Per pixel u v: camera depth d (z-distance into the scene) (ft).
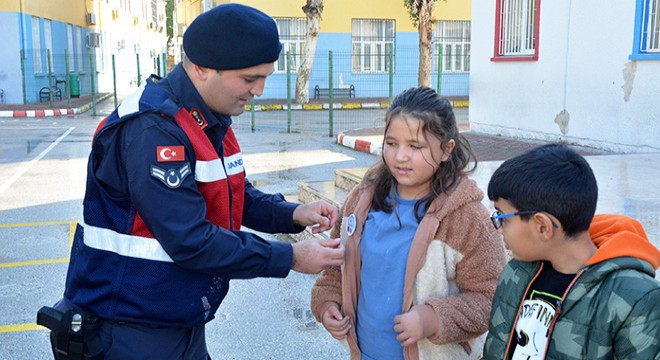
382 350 6.97
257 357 11.96
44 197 25.50
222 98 6.48
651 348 5.00
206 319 6.82
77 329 6.44
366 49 84.84
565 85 34.78
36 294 15.14
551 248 5.57
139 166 6.12
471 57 43.62
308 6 73.72
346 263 7.28
